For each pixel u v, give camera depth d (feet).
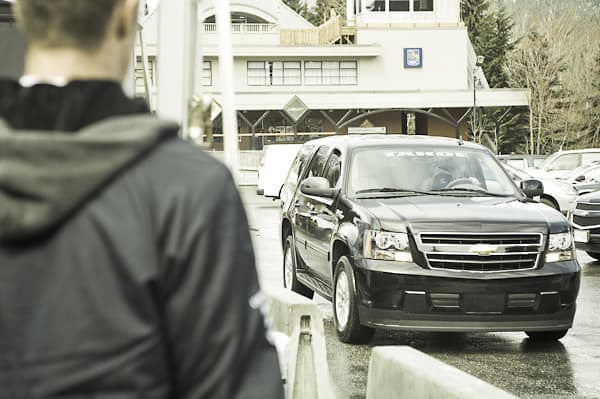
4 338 5.57
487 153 40.01
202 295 5.71
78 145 5.64
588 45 324.60
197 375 5.76
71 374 5.50
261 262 61.62
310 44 252.21
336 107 245.04
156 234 5.70
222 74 10.28
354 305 34.24
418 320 32.71
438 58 259.19
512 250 33.14
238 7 259.19
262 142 255.70
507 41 365.40
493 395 14.39
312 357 23.47
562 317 33.58
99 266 5.60
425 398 15.96
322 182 38.22
